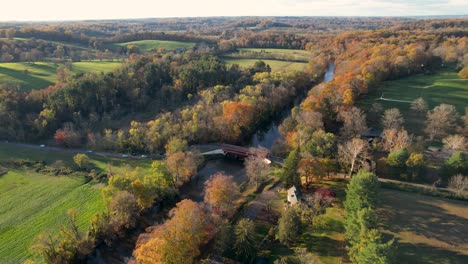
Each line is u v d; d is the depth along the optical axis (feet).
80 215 305.73
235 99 517.14
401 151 309.83
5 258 254.88
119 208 271.69
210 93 544.21
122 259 255.91
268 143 467.52
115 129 501.97
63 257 242.99
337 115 423.23
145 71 610.24
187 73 596.29
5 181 370.53
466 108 410.72
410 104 456.86
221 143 456.45
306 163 300.81
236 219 287.48
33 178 378.12
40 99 523.29
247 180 362.33
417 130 388.78
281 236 242.58
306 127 374.43
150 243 214.28
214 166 401.08
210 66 634.02
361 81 486.79
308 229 254.68
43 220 300.61
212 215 259.60
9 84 553.23
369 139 374.43
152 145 434.30
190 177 369.71
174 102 571.69
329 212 269.03
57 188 355.77
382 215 256.93
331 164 316.60
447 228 239.50
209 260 235.81
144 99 565.12
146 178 321.32
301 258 207.41
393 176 314.35
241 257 236.22
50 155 439.22
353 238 214.90
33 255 257.34
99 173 389.60
